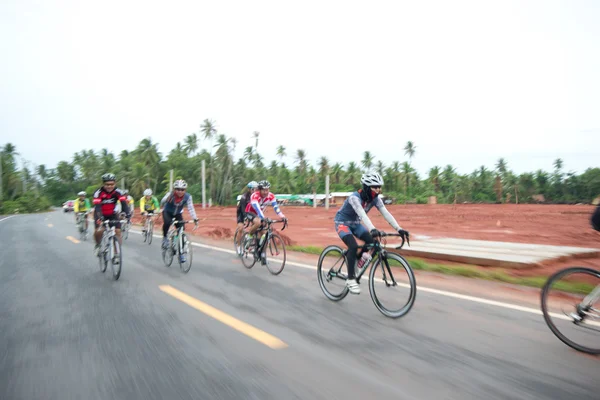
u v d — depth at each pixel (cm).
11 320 458
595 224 373
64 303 528
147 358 344
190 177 8381
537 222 2200
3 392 288
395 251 912
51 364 334
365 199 492
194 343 377
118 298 548
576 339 373
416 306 502
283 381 299
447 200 9369
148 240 1298
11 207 5975
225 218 2822
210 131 7325
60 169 10631
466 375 309
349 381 299
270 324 432
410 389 287
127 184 7775
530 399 273
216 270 761
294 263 825
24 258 947
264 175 8550
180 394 282
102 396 280
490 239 1311
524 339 387
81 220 1431
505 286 611
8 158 7500
